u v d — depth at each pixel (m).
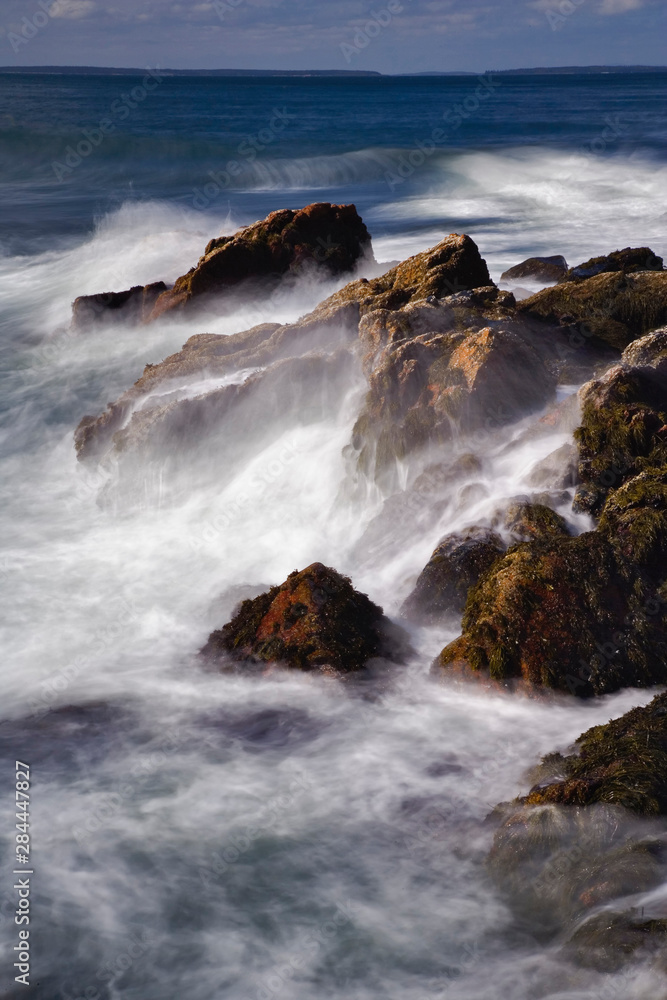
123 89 159.12
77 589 8.77
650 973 3.76
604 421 7.93
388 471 9.15
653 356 9.21
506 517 7.57
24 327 18.44
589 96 130.62
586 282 11.34
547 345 10.41
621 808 4.58
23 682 7.17
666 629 6.21
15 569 9.21
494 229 27.05
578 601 6.27
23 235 28.55
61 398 14.30
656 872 4.25
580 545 6.48
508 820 4.89
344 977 4.36
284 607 6.97
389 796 5.51
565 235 25.25
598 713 5.96
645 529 6.69
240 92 158.25
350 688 6.45
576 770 5.08
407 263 12.82
